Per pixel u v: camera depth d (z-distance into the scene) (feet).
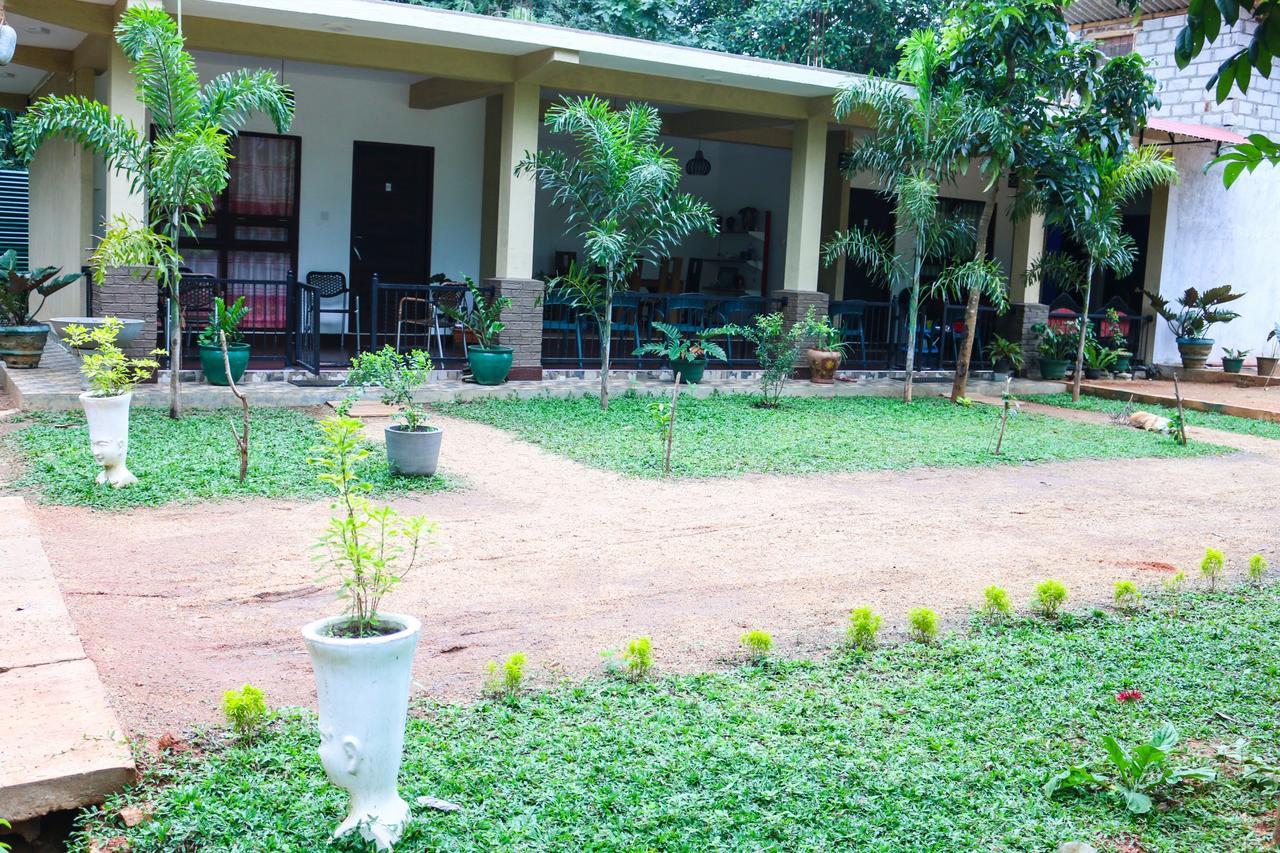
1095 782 12.18
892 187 44.78
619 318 46.85
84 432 29.19
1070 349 51.98
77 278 39.32
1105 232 44.75
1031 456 34.24
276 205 46.88
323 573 19.34
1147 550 23.90
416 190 49.57
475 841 10.67
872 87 41.42
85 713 12.38
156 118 30.58
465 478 27.55
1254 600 20.17
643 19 65.72
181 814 10.91
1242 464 35.40
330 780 10.68
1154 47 59.06
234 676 14.73
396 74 46.09
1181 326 57.31
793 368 45.14
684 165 59.06
